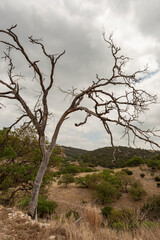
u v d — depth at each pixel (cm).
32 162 1067
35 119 754
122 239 438
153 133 656
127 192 3038
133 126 679
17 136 1073
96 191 2647
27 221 522
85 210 571
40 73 734
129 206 2417
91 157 9112
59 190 3172
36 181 676
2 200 898
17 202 912
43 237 420
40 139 728
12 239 393
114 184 2953
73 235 425
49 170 1341
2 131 1012
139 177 4147
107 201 2436
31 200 654
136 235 449
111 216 1201
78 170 5141
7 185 893
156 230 457
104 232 470
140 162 5888
